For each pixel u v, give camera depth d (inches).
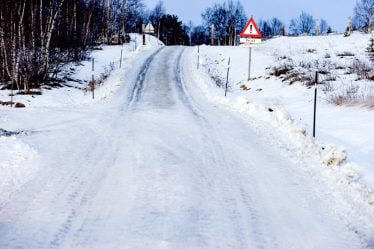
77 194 250.4
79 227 205.2
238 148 376.2
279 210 236.2
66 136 406.6
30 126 457.4
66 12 1446.9
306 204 245.8
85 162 318.7
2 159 312.2
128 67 1165.1
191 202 242.5
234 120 519.8
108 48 1847.9
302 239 200.2
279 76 933.8
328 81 751.7
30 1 1038.4
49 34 973.2
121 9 2516.0
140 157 335.6
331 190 269.0
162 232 201.9
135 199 244.2
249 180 287.6
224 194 258.8
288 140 404.2
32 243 187.2
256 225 215.0
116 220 214.5
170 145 379.2
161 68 1165.7
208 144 387.9
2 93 819.4
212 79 1045.2
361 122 458.9
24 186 260.4
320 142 371.2
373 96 553.6
